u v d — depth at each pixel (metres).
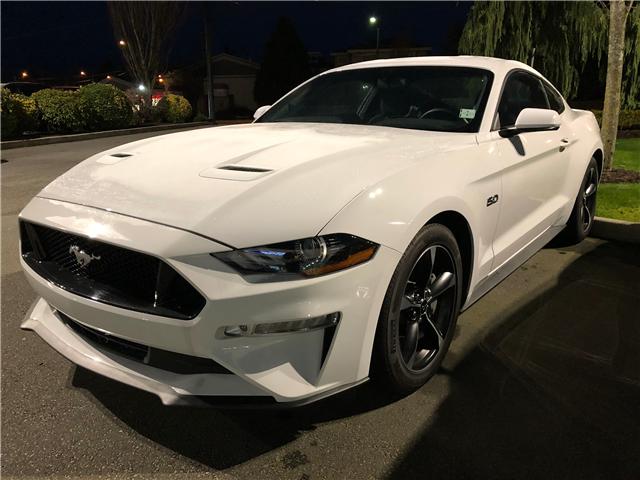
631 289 3.43
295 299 1.74
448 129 2.85
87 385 2.42
